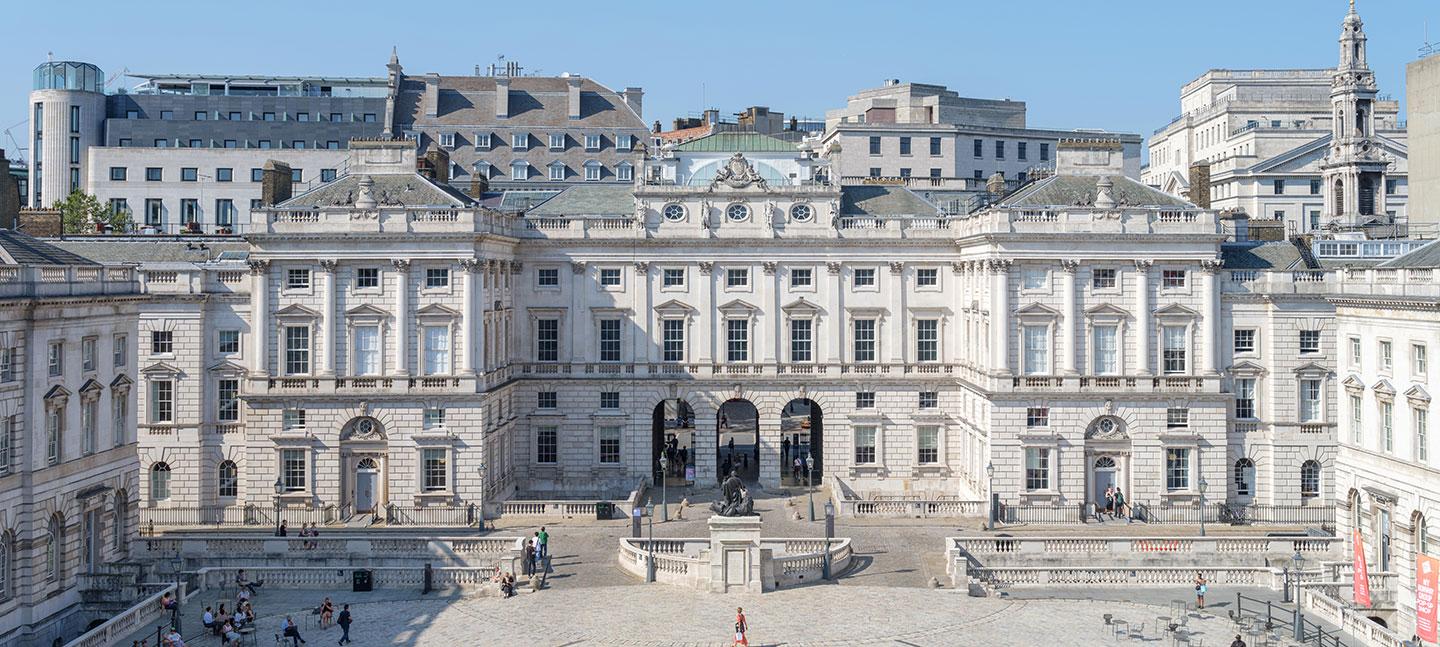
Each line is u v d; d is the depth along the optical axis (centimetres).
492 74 18500
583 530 9512
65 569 7556
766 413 11119
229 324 10294
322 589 8131
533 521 9794
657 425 11906
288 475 10069
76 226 14588
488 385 10281
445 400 9956
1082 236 10181
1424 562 6938
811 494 9831
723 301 11081
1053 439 10181
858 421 11088
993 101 17588
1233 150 18062
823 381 11056
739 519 7862
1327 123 18412
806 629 7069
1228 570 8244
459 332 10000
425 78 17238
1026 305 10219
